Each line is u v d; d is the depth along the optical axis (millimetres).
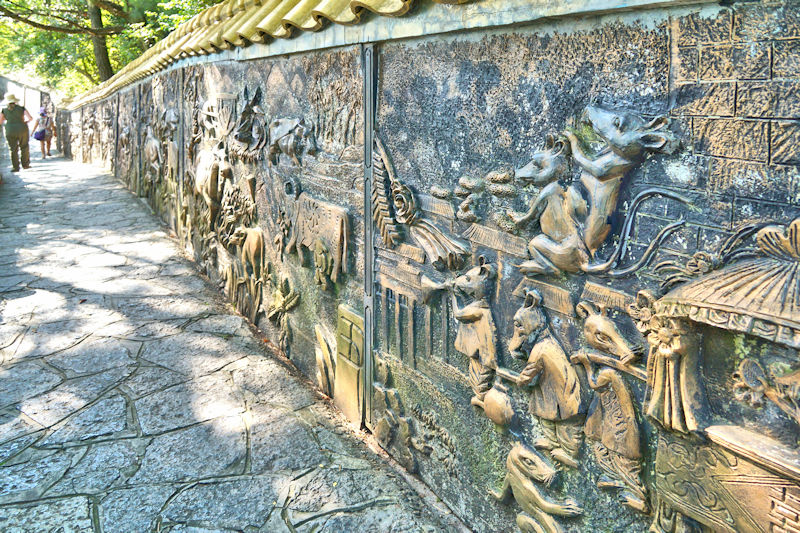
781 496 1261
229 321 4621
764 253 1293
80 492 2607
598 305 1672
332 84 3041
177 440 2996
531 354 1899
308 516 2428
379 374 2861
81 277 5758
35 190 11109
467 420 2291
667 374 1451
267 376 3693
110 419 3203
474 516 2293
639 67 1519
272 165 3938
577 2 1605
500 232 2020
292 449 2904
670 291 1455
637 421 1601
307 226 3430
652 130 1484
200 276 5820
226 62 4691
